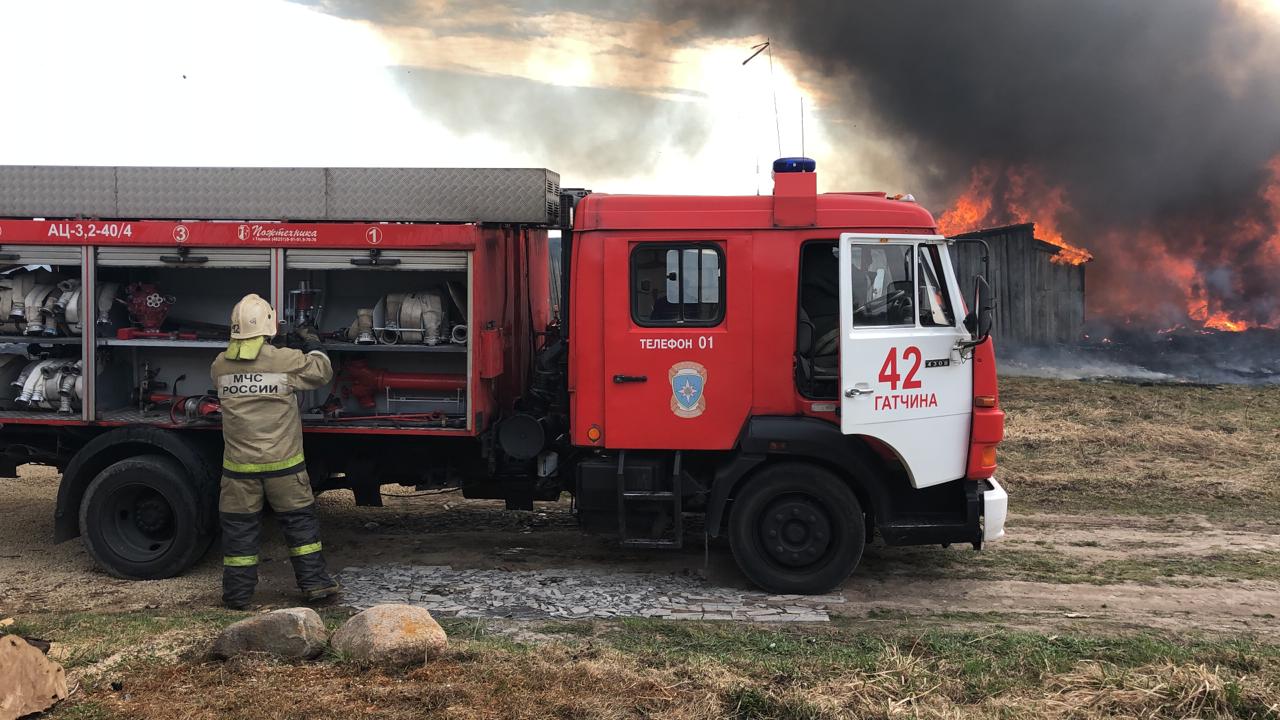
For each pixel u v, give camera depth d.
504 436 6.53
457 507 8.58
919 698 4.29
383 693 4.21
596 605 5.96
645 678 4.42
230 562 5.84
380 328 6.51
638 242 6.16
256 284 7.14
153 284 7.07
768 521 6.16
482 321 6.38
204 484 6.42
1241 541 7.51
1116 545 7.39
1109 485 9.27
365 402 6.88
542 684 4.36
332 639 4.82
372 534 7.69
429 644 4.65
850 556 6.10
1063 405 13.53
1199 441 11.05
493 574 6.62
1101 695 4.28
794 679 4.48
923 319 5.99
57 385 6.62
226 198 6.54
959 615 5.80
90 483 6.60
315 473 6.94
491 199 6.41
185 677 4.46
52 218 6.66
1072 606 5.99
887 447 6.03
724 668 4.60
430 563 6.91
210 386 6.98
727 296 6.11
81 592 6.20
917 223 6.05
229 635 4.71
